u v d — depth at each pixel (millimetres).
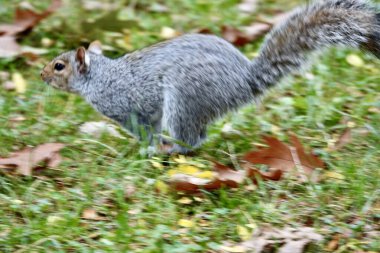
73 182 10188
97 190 9906
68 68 11625
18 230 8945
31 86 12742
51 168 10367
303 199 9680
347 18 10695
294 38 10703
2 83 12867
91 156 10805
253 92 10789
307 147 11000
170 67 10758
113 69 11305
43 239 8805
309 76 12797
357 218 9305
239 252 8641
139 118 11242
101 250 8688
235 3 15414
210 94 10594
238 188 9852
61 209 9508
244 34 13898
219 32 14266
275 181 10000
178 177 9867
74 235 9000
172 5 15328
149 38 14016
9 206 9523
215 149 11102
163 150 10891
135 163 10336
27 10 13953
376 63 13242
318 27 10703
